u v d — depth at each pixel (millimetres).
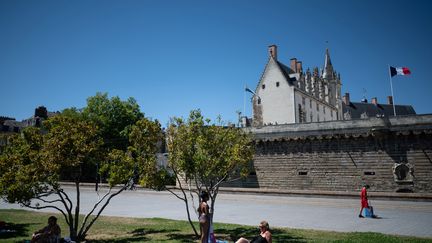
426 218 19094
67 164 12586
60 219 19406
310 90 64375
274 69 58219
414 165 29203
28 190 11961
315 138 34031
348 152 32406
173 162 14461
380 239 12812
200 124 14688
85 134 13500
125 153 14539
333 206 25234
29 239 13281
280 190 29641
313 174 33875
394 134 30141
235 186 37750
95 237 13945
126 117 57938
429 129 28594
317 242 12367
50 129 13500
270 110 57094
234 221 18359
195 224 17328
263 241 8836
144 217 20391
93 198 32594
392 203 23953
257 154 37250
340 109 79250
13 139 13766
